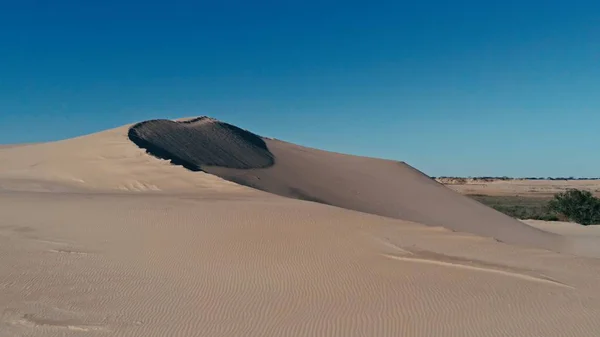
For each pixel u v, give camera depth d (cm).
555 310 996
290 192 3606
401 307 1004
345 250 1416
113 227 1659
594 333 881
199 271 1246
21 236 1565
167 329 891
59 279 1174
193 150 4047
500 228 3506
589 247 2781
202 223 1678
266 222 1680
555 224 3981
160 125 4359
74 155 3609
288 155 5056
